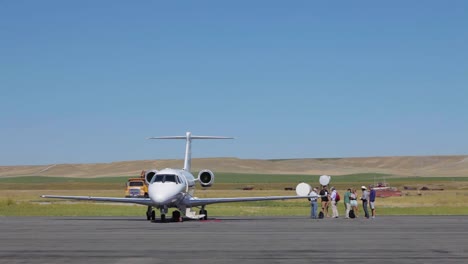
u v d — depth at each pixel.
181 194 37.88
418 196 97.94
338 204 70.94
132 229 29.56
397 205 67.50
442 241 22.48
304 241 22.61
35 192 122.38
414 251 19.14
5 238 24.08
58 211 53.03
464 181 193.75
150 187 37.56
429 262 16.53
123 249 19.84
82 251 19.28
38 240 23.19
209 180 43.34
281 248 20.09
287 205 71.69
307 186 41.81
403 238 23.81
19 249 19.91
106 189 144.38
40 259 17.31
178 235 25.55
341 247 20.39
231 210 56.50
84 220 38.88
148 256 17.94
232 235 25.52
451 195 100.38
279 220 38.47
